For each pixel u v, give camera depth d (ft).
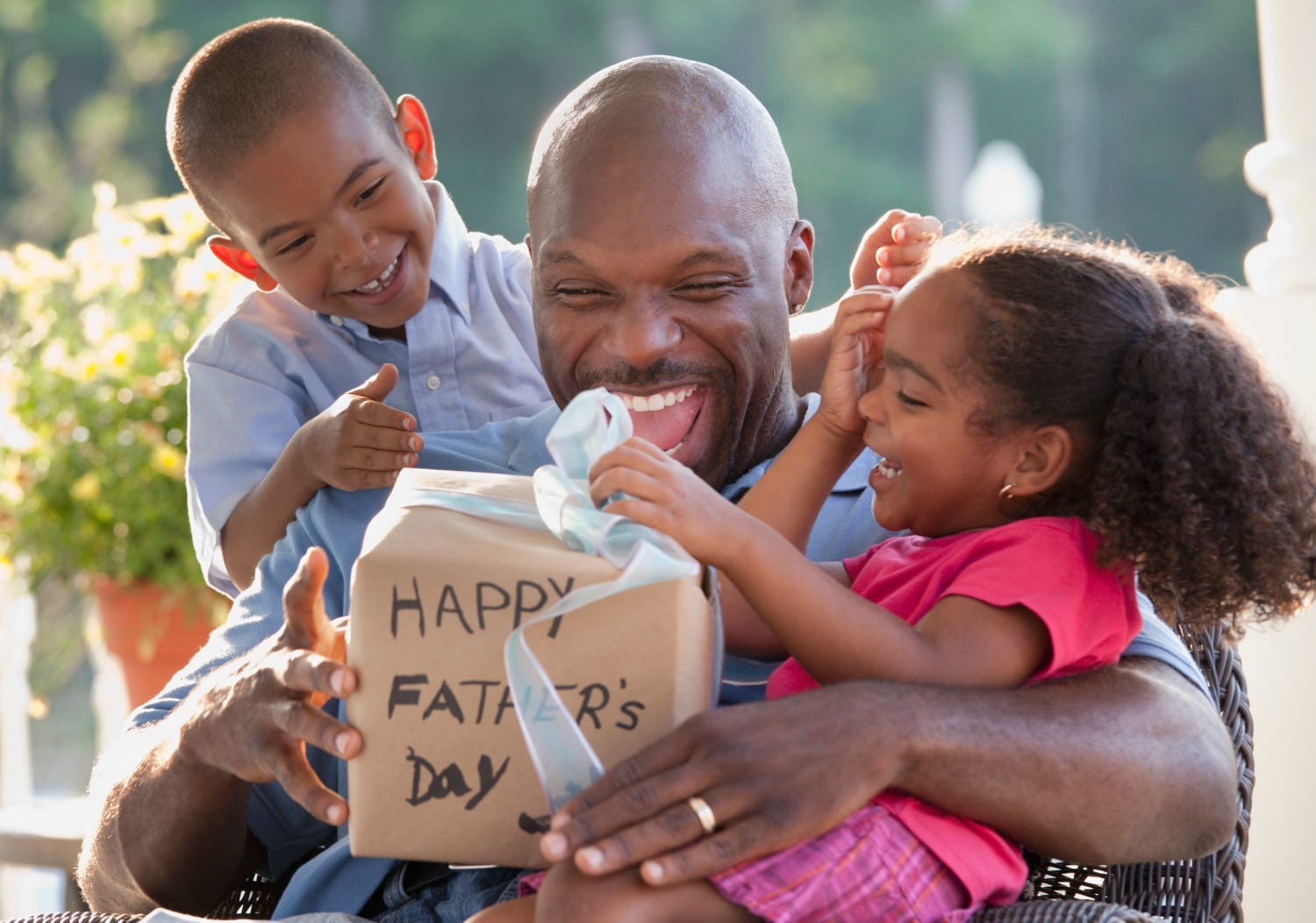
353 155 7.82
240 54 7.82
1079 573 5.11
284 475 7.32
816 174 62.03
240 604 6.55
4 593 10.70
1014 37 64.80
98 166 56.34
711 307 6.14
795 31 63.82
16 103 59.11
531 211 6.41
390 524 4.79
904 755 4.61
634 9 61.72
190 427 8.14
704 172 6.10
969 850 4.80
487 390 8.26
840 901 4.60
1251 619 5.86
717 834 4.44
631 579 4.54
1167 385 5.10
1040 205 66.90
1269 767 7.82
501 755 4.62
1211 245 67.31
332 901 5.72
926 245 6.34
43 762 24.47
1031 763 4.74
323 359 8.26
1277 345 7.94
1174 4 66.85
